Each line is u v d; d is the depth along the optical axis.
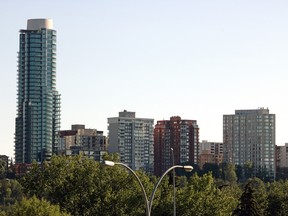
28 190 157.38
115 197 143.62
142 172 151.62
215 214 138.62
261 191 192.50
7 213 128.88
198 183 142.25
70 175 152.62
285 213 171.62
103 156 155.12
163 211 137.62
